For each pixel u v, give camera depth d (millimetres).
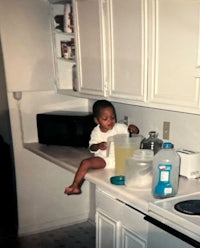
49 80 3062
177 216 1484
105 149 2279
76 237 3129
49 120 2926
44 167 3172
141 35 1950
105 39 2273
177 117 2244
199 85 1659
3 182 3291
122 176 2035
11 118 2984
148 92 1986
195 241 1397
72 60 2852
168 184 1721
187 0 1642
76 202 3379
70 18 2811
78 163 2463
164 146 1812
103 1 2215
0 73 3170
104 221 2041
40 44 2969
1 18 2777
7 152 3264
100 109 2318
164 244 1549
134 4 1966
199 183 1967
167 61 1822
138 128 2615
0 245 2984
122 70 2166
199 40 1617
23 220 3166
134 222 1785
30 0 2861
